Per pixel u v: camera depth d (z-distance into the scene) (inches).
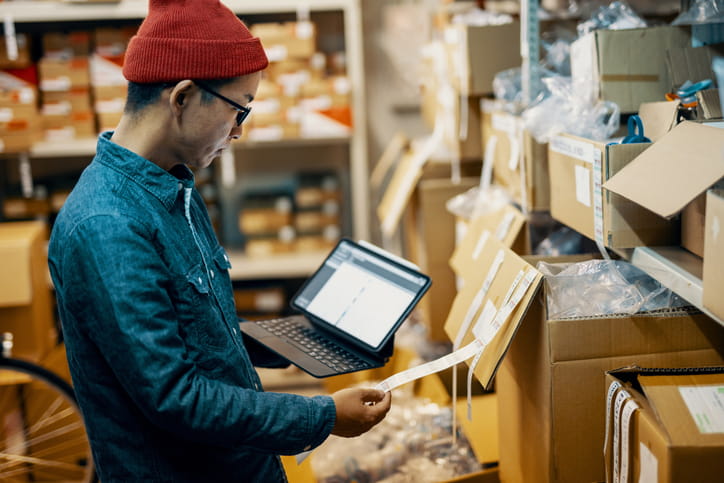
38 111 116.5
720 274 40.4
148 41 42.6
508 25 84.7
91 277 40.5
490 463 72.2
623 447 46.6
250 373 50.3
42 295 108.4
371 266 64.4
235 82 43.8
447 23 106.0
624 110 61.4
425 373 54.0
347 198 139.9
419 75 130.6
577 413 52.9
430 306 102.7
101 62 115.0
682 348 52.7
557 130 63.2
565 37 78.7
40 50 124.4
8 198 120.2
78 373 44.4
